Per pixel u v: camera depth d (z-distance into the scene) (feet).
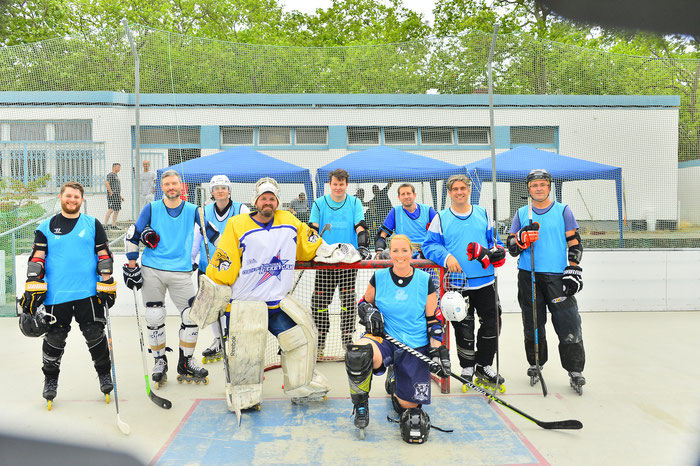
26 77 24.06
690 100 24.17
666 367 13.50
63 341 10.78
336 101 29.19
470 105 28.19
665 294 21.04
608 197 26.55
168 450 8.78
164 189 12.03
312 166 29.66
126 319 19.77
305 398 11.18
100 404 10.93
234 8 85.61
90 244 10.77
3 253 20.65
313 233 11.51
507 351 15.34
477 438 9.28
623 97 24.90
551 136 26.94
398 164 26.53
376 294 9.72
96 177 24.68
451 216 11.96
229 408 10.58
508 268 20.97
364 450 8.83
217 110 29.45
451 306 10.21
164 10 79.77
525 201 28.68
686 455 8.48
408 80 23.44
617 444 8.95
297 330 10.64
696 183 24.67
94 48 23.91
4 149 24.08
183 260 12.24
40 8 63.98
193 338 12.32
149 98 27.99
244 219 10.62
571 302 11.69
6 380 12.42
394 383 10.24
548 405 10.91
